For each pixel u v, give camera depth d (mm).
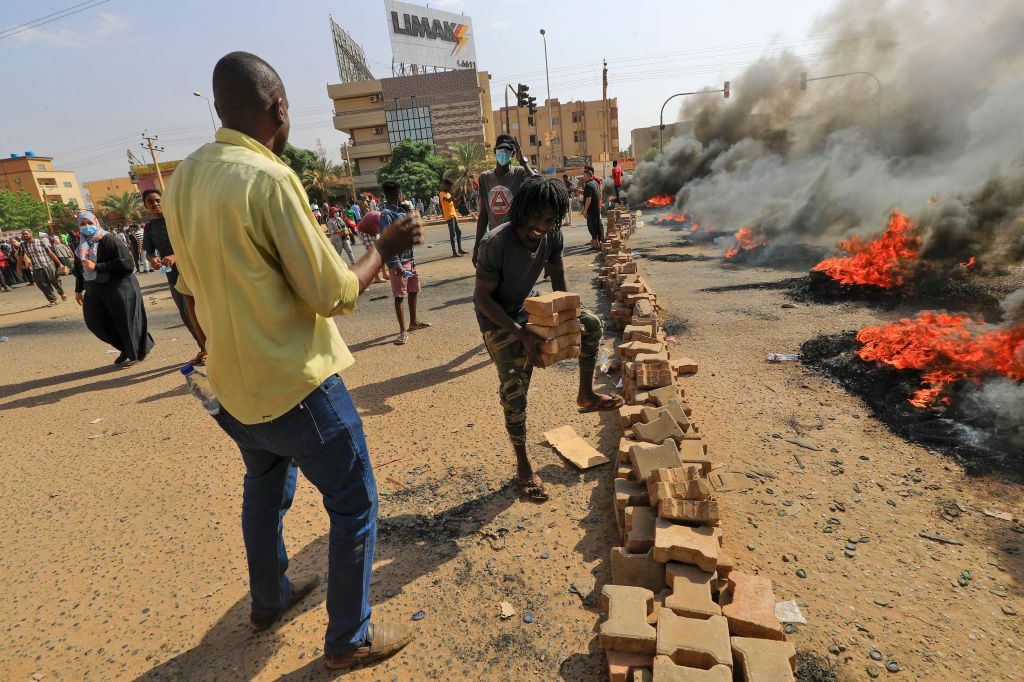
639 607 1912
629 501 2455
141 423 4598
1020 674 1743
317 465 1750
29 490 3588
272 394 1604
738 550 2369
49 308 11930
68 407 5184
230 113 1615
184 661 2088
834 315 5570
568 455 3277
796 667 1807
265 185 1480
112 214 67812
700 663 1711
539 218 2459
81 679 2045
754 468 2998
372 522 1889
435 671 1945
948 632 1916
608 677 1853
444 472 3303
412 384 4840
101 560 2760
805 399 3779
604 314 6426
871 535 2422
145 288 13719
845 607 2047
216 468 3668
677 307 6512
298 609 2307
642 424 2895
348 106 77312
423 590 2338
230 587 2488
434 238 20000
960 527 2432
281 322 1588
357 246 17344
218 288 1545
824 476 2891
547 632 2068
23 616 2404
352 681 1926
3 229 63906
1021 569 2168
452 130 76812
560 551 2496
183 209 1565
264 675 1984
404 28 86750
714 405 3803
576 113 85938
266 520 1994
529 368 2887
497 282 2703
